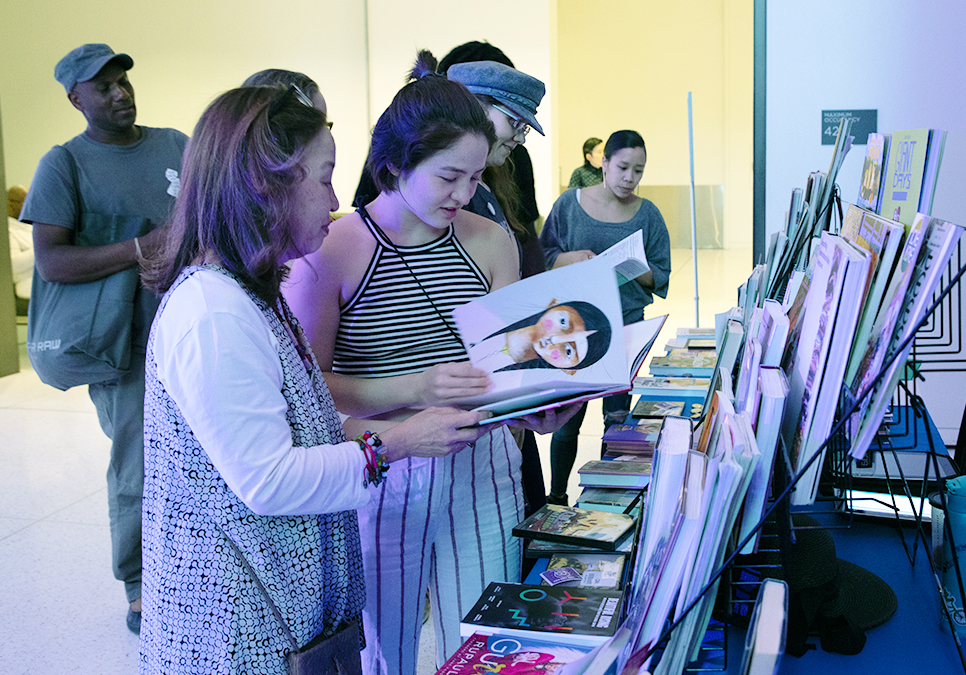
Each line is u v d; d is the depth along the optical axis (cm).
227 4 791
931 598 116
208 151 98
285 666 102
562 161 1140
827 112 336
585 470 154
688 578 74
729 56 1070
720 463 71
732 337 128
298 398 103
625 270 222
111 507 244
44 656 235
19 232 678
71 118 776
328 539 110
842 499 93
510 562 152
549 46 785
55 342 228
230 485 95
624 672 75
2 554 301
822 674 99
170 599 100
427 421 114
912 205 92
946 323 242
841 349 83
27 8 761
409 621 148
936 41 324
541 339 119
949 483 109
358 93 821
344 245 137
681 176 1109
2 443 431
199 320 93
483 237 148
